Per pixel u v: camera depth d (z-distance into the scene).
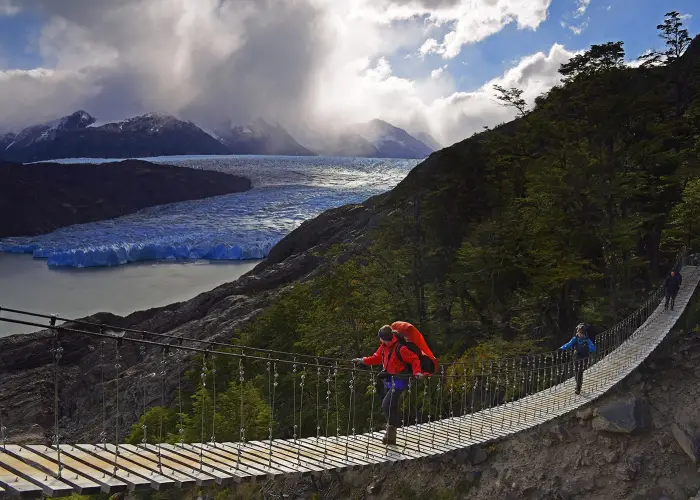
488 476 15.48
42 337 79.81
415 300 42.06
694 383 17.14
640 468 14.55
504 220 39.03
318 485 17.81
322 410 29.69
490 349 29.20
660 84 50.38
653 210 38.94
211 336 64.69
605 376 18.34
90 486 6.34
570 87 41.38
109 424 47.44
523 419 15.75
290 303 46.44
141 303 125.50
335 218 103.62
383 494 16.36
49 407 65.31
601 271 34.91
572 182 35.09
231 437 27.03
